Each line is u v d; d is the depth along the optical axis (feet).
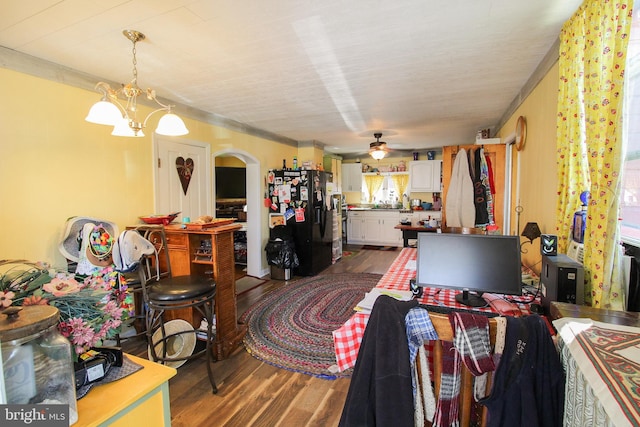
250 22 5.75
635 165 4.52
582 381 2.67
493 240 5.08
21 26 5.88
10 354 2.38
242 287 14.48
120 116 6.06
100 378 3.22
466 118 13.44
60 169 7.79
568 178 5.60
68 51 6.98
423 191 24.09
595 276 4.31
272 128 15.62
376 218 25.63
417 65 7.81
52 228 7.64
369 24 5.85
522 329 3.06
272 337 9.49
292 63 7.65
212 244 8.23
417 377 3.46
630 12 3.83
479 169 12.28
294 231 16.56
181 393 6.83
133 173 9.56
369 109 11.97
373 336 3.34
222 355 8.27
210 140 12.59
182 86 9.32
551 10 5.40
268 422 5.96
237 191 20.07
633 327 3.29
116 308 3.34
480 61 7.57
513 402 3.05
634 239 4.50
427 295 5.70
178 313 8.90
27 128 7.16
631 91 4.52
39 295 2.93
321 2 5.15
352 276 16.31
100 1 5.07
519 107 9.98
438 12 5.47
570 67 5.51
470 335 3.09
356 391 3.33
